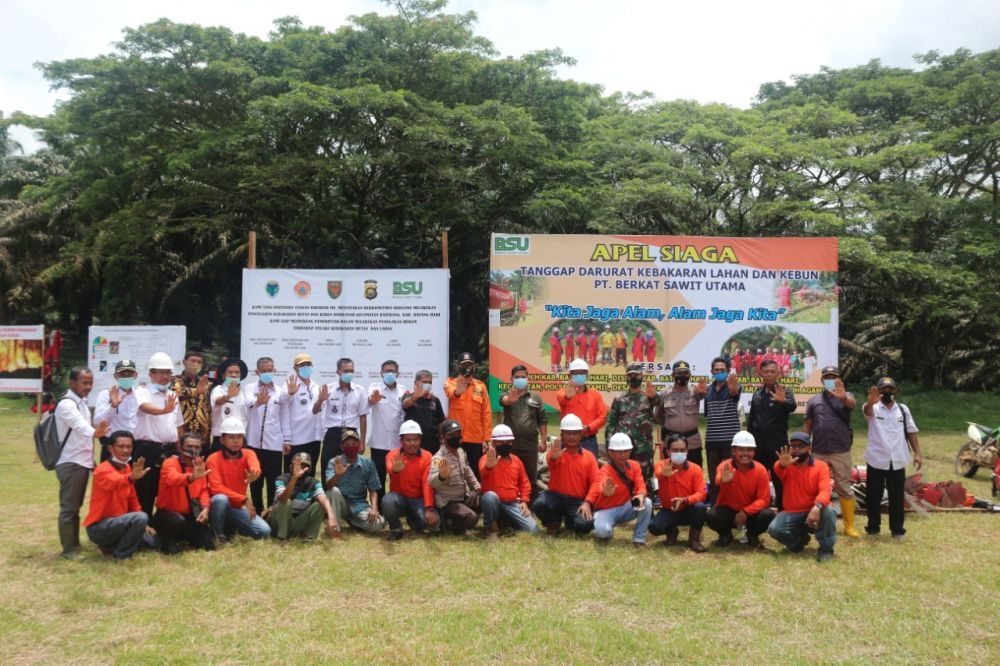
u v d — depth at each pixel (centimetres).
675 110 2323
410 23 2048
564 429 776
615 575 645
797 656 482
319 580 626
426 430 859
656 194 1892
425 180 2139
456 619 541
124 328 1278
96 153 2380
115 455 686
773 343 1148
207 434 840
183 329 1281
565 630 519
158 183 2208
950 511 901
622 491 761
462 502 791
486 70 2077
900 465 780
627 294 1147
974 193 2602
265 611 557
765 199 2114
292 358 1170
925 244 2206
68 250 2272
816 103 2473
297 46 2056
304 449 847
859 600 588
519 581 627
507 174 2028
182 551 714
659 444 879
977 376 2670
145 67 1914
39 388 1213
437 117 1884
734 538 781
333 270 1168
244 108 2028
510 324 1148
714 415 845
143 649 486
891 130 2109
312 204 2119
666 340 1145
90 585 606
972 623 542
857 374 2823
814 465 724
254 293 1173
